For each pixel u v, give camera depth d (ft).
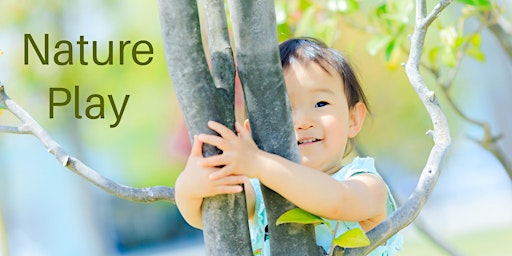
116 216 43.42
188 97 5.15
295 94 7.39
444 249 11.48
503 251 29.96
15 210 27.14
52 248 28.22
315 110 7.34
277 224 5.25
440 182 44.24
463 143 42.60
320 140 7.30
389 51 11.06
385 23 11.41
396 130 34.76
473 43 11.14
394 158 37.47
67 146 26.21
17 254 27.99
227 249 5.21
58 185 28.25
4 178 24.71
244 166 5.22
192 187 5.23
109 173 36.24
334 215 5.89
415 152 36.94
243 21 5.21
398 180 38.78
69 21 23.27
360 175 7.03
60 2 22.52
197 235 45.14
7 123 25.44
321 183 5.59
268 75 5.29
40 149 28.22
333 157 7.36
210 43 5.40
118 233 43.42
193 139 5.23
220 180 5.17
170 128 33.53
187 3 5.04
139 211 44.09
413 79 6.03
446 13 18.86
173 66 5.13
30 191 28.35
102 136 33.65
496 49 26.58
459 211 40.29
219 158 5.16
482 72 30.94
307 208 5.54
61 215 28.04
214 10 5.38
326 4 11.91
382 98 32.37
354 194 6.13
